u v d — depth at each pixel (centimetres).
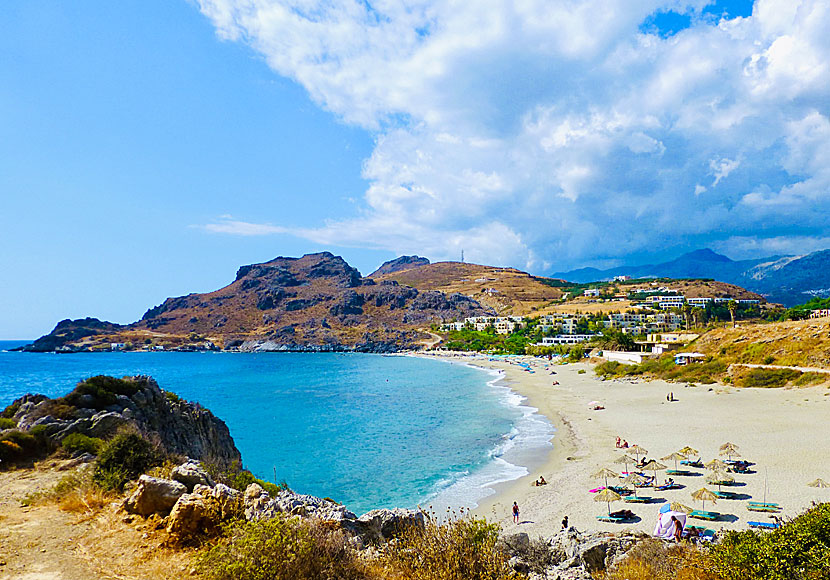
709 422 4572
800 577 865
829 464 3047
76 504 1199
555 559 1463
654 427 4559
